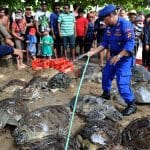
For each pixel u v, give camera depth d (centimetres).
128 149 279
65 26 615
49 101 418
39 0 727
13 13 673
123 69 351
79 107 361
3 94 437
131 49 334
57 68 570
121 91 359
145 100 403
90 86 480
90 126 299
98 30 596
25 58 663
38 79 467
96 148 282
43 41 625
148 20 555
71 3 756
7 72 572
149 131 289
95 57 696
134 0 827
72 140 280
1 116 332
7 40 378
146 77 491
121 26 333
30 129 298
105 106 359
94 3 786
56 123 314
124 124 349
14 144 312
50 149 263
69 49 697
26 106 364
